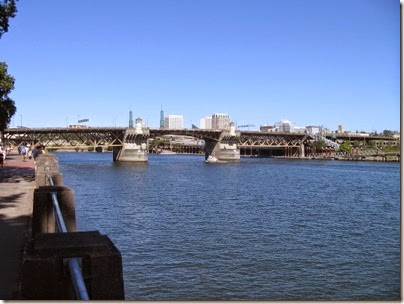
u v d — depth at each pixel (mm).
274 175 109688
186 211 45125
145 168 134500
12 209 16641
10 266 8977
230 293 19578
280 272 23078
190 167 144750
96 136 174500
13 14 31953
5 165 50406
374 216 44406
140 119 175250
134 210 45156
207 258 25453
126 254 26125
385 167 159500
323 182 90250
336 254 27359
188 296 18969
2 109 44469
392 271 23688
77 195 58000
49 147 158500
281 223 38625
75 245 4520
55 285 4371
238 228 35531
